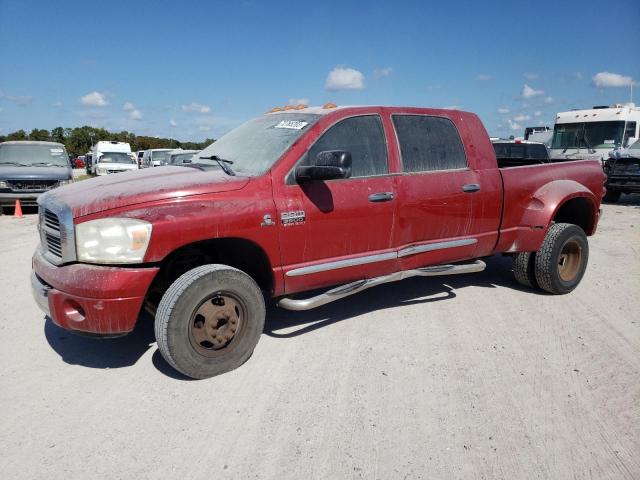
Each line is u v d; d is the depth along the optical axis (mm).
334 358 3928
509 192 5141
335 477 2588
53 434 2936
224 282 3508
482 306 5145
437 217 4648
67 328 3404
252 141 4328
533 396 3369
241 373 3672
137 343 4223
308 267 3984
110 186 3611
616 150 15945
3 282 6051
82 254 3309
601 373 3695
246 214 3617
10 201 12672
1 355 3982
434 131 4754
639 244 8367
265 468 2652
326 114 4191
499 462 2703
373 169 4305
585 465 2686
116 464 2678
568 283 5473
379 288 5738
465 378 3613
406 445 2842
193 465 2674
